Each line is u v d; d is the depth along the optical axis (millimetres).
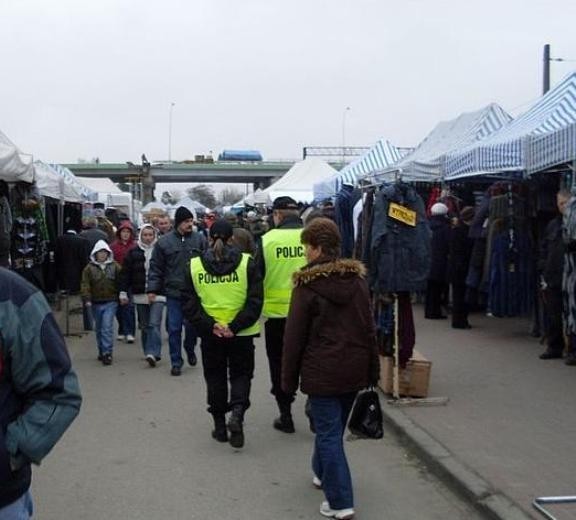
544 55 32031
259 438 6930
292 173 30031
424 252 7453
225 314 6531
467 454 5965
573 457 5855
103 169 75688
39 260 12602
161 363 10805
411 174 13719
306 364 4867
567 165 9492
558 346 9898
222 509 5152
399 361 7723
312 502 5289
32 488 5586
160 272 9898
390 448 6625
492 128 13539
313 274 4793
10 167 9688
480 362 9734
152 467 6078
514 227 11164
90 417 7691
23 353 2637
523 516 4672
